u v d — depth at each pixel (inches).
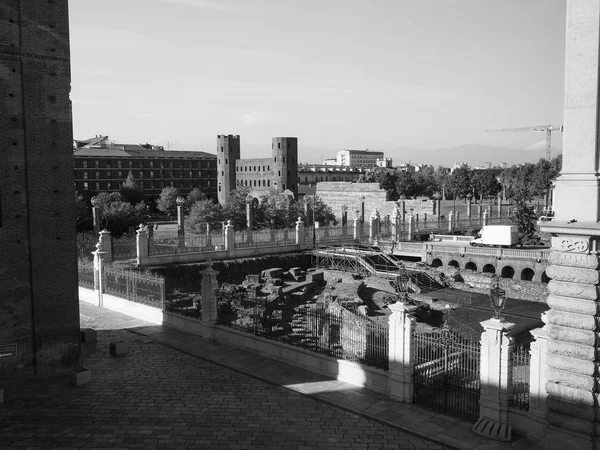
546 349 629.0
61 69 914.1
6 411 764.0
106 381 884.0
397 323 783.1
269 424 721.0
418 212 3841.0
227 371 927.7
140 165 5861.2
